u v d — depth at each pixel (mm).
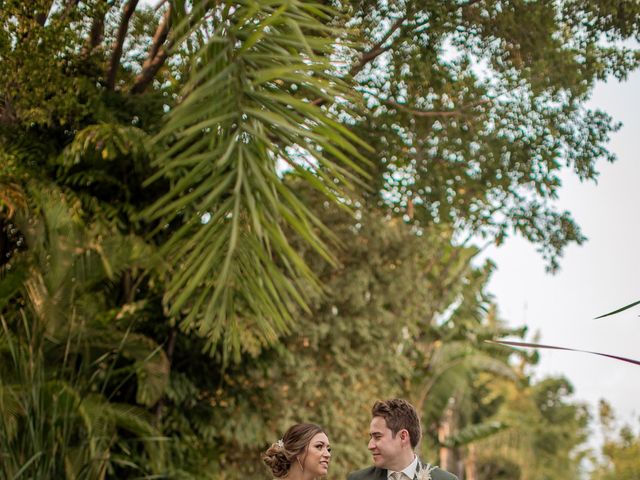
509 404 31156
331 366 13781
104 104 10477
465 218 13539
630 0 12125
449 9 11305
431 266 18078
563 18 12383
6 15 9445
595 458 39094
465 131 12664
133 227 10383
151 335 11070
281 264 12633
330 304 13570
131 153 10219
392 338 15125
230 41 3838
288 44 3855
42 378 7836
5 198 8867
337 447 13180
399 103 12227
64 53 10703
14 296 9539
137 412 9250
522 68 12156
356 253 13812
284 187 3795
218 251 3938
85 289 8898
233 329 4281
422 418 21781
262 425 12219
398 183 12898
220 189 3740
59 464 7625
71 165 9828
